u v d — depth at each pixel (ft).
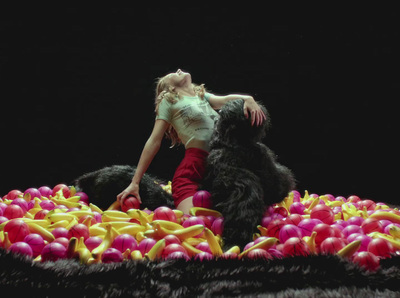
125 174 11.51
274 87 20.53
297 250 7.48
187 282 6.37
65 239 8.07
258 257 7.01
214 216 9.78
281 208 10.16
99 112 21.45
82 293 6.00
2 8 19.98
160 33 20.75
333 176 20.67
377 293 6.06
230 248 8.80
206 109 11.28
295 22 19.81
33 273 6.32
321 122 20.42
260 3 19.95
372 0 18.86
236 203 9.11
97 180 11.57
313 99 20.30
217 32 20.52
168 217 9.49
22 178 21.57
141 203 11.24
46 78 20.93
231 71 20.72
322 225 8.23
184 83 11.50
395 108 19.62
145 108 21.45
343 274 6.38
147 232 8.52
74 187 12.31
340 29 19.43
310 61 20.01
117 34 20.77
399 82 19.36
